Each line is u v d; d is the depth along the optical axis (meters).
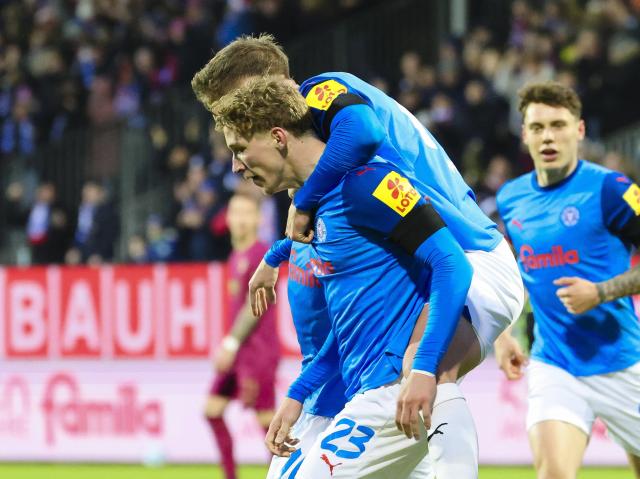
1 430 24.20
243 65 9.98
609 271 12.52
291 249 10.77
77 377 23.86
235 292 19.00
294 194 9.72
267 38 10.30
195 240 30.09
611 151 30.61
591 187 12.55
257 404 18.64
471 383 22.11
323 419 10.41
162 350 23.45
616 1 33.03
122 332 23.66
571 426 12.18
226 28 36.69
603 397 12.37
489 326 9.20
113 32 41.06
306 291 10.62
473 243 9.39
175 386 23.36
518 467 21.83
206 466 22.97
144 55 38.53
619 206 12.34
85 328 23.86
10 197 35.66
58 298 24.00
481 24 36.41
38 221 33.88
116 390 23.67
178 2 40.53
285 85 8.98
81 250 32.16
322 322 10.66
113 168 35.31
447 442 8.72
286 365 22.50
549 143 12.57
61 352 23.95
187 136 35.19
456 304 8.37
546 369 12.60
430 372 8.26
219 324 23.09
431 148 9.70
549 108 12.62
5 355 24.17
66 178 35.81
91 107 38.81
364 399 8.86
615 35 32.38
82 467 23.17
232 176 30.80
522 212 13.01
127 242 33.41
